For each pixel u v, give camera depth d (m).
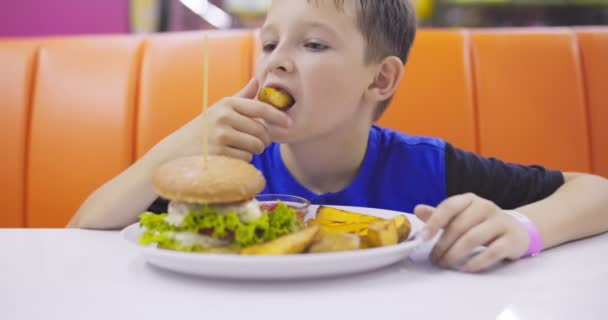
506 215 0.70
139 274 0.62
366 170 1.21
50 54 1.81
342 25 1.00
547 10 2.50
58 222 1.75
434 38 1.82
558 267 0.67
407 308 0.52
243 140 0.93
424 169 1.24
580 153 1.80
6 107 1.77
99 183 1.75
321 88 0.99
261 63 1.04
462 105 1.78
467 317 0.50
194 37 1.83
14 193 1.76
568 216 0.82
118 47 1.82
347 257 0.57
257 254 0.58
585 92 1.82
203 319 0.49
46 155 1.76
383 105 1.27
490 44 1.83
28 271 0.64
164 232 0.63
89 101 1.78
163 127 1.76
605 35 1.85
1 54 1.81
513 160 1.79
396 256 0.62
